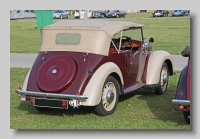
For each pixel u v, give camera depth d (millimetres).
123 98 8203
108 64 6773
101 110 6602
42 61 6934
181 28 27266
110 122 6332
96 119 6523
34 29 29812
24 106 7641
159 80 8398
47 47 7090
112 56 7004
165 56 8586
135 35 8211
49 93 6309
